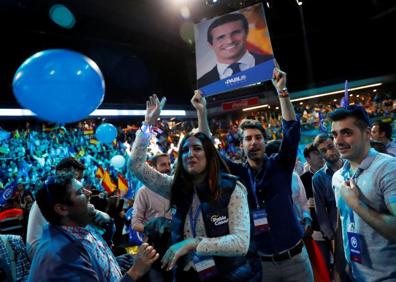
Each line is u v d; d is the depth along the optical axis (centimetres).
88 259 143
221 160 167
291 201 231
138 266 141
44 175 951
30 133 1066
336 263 188
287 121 231
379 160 148
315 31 1803
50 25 1296
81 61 149
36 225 219
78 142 1158
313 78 1858
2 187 714
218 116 1906
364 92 1738
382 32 1709
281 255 218
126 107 1458
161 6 1331
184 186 160
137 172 186
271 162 233
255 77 344
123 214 454
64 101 146
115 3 1261
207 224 147
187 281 146
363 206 141
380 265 146
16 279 205
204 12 1395
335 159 278
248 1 1288
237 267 143
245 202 151
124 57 1606
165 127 1345
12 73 1189
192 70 1877
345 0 1619
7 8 1134
